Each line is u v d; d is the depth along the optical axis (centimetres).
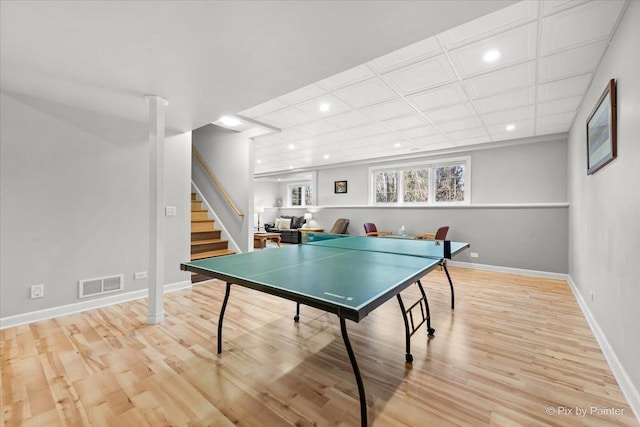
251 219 487
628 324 167
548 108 339
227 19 159
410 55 225
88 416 146
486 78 263
